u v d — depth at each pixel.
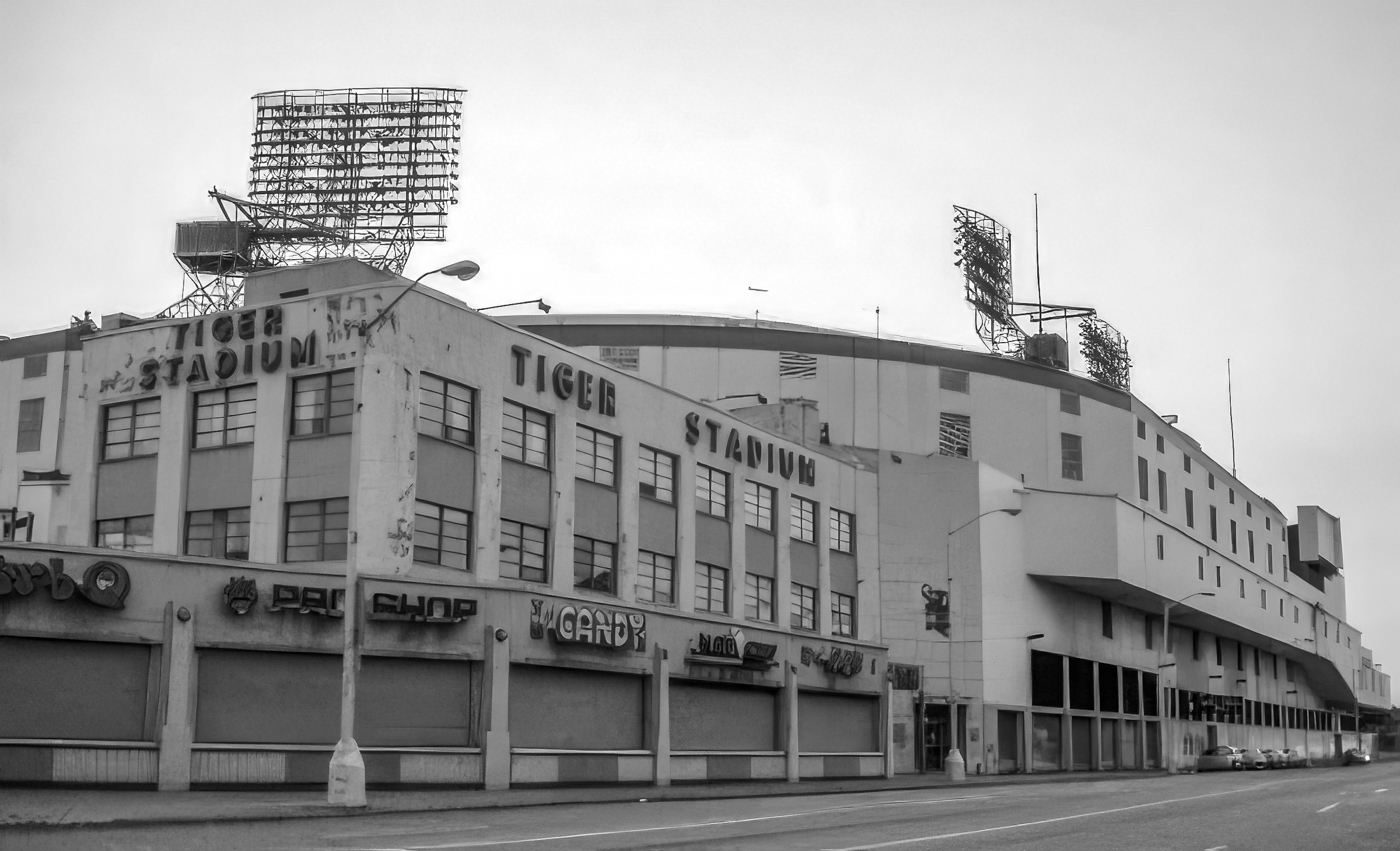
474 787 38.88
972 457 96.31
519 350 44.56
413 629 37.97
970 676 76.50
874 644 63.12
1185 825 28.06
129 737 32.81
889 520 77.00
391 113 77.69
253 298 45.16
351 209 77.06
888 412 93.88
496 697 39.72
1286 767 116.25
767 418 66.06
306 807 27.50
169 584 33.66
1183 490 116.38
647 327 92.31
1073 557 83.25
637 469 50.06
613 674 45.72
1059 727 84.88
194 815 24.88
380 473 38.78
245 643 34.62
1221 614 107.94
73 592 32.09
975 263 102.75
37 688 31.89
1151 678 100.50
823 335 93.56
